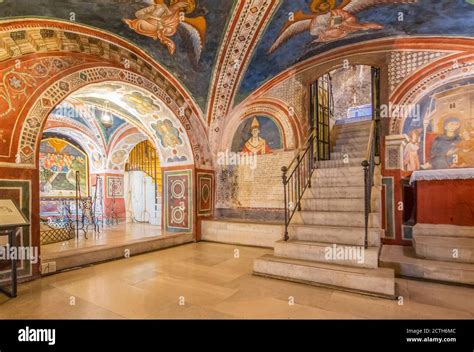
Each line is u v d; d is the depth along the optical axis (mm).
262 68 6270
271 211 6734
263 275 4004
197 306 2994
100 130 9125
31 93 3834
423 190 4938
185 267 4555
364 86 9789
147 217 10312
